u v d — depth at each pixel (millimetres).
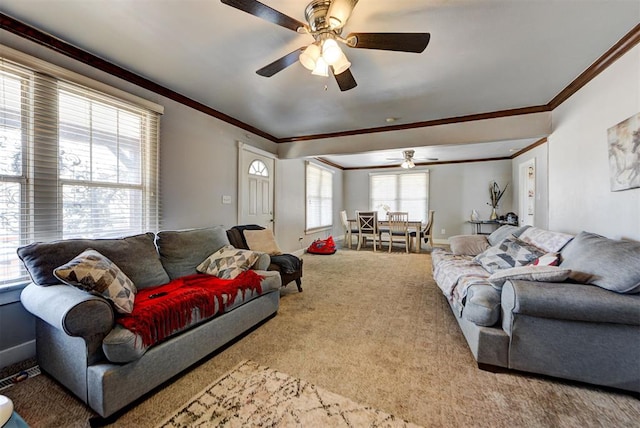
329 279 3982
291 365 1841
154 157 2777
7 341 1829
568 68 2418
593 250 1830
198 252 2689
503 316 1767
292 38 1995
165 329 1613
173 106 2979
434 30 1899
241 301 2186
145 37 1994
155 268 2256
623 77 2051
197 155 3289
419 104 3262
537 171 5047
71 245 1856
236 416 1388
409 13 1729
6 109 1826
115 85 2422
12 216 1865
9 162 1849
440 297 3207
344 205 8578
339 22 1530
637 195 1917
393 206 8016
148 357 1510
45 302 1490
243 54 2215
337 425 1330
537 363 1655
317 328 2398
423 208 7656
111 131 2416
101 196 2357
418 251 6199
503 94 2975
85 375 1391
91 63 2242
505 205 6793
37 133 1956
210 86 2805
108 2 1645
